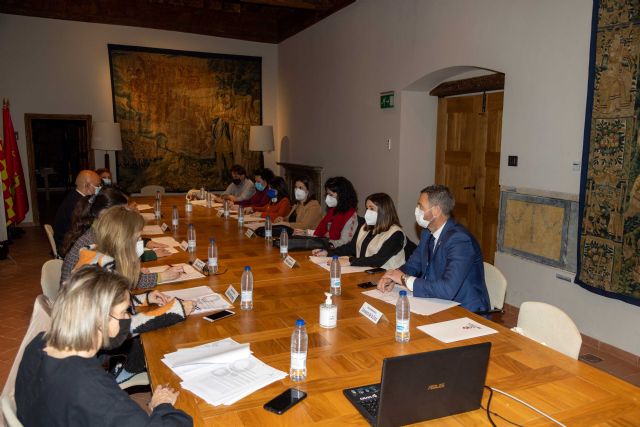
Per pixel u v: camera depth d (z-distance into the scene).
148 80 8.70
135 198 7.02
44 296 2.05
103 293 1.30
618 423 1.39
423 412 1.37
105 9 8.29
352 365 1.72
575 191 3.73
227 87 9.27
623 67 3.25
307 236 3.78
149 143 8.84
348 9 6.91
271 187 5.95
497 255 4.52
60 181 13.55
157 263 3.17
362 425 1.36
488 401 1.49
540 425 1.37
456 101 5.63
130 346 2.19
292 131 9.11
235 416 1.39
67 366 1.25
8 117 7.16
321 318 2.09
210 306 2.32
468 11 4.70
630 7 3.18
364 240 3.39
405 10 5.64
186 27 8.82
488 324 2.14
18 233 7.49
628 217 3.26
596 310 3.60
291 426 1.35
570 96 3.73
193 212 5.69
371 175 6.59
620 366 3.30
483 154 5.25
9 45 7.91
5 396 1.45
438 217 2.64
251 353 1.81
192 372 1.65
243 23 9.21
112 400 1.22
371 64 6.42
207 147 9.25
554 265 3.93
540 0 3.94
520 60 4.16
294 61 8.84
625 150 3.26
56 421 1.21
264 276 2.88
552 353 1.84
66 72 8.27
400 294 1.95
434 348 1.88
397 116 5.94
